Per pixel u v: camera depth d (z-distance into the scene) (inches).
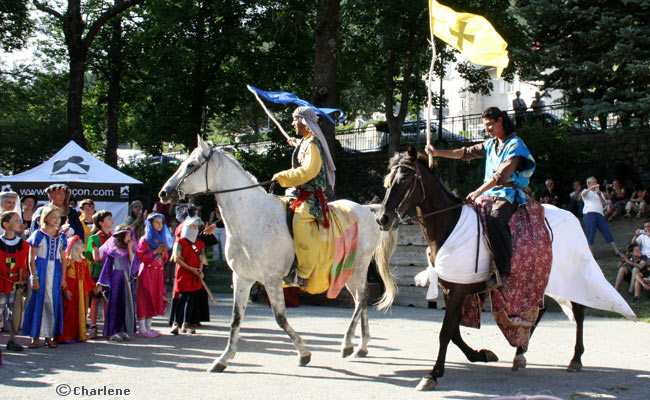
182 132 1058.1
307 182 255.9
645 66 676.7
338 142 1114.1
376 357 277.7
